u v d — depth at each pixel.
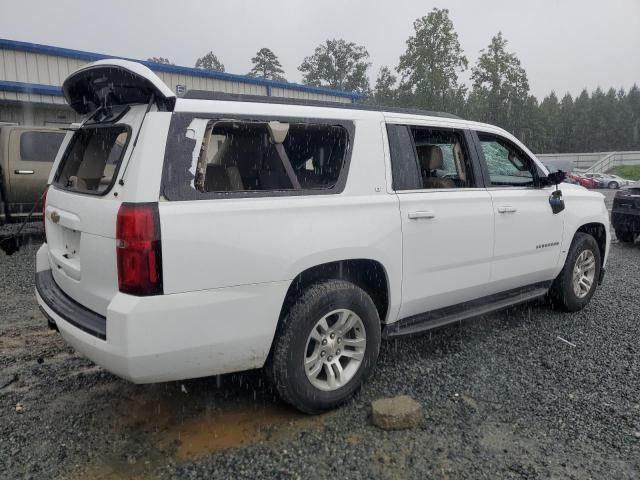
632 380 3.60
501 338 4.38
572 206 4.87
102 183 2.88
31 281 6.07
